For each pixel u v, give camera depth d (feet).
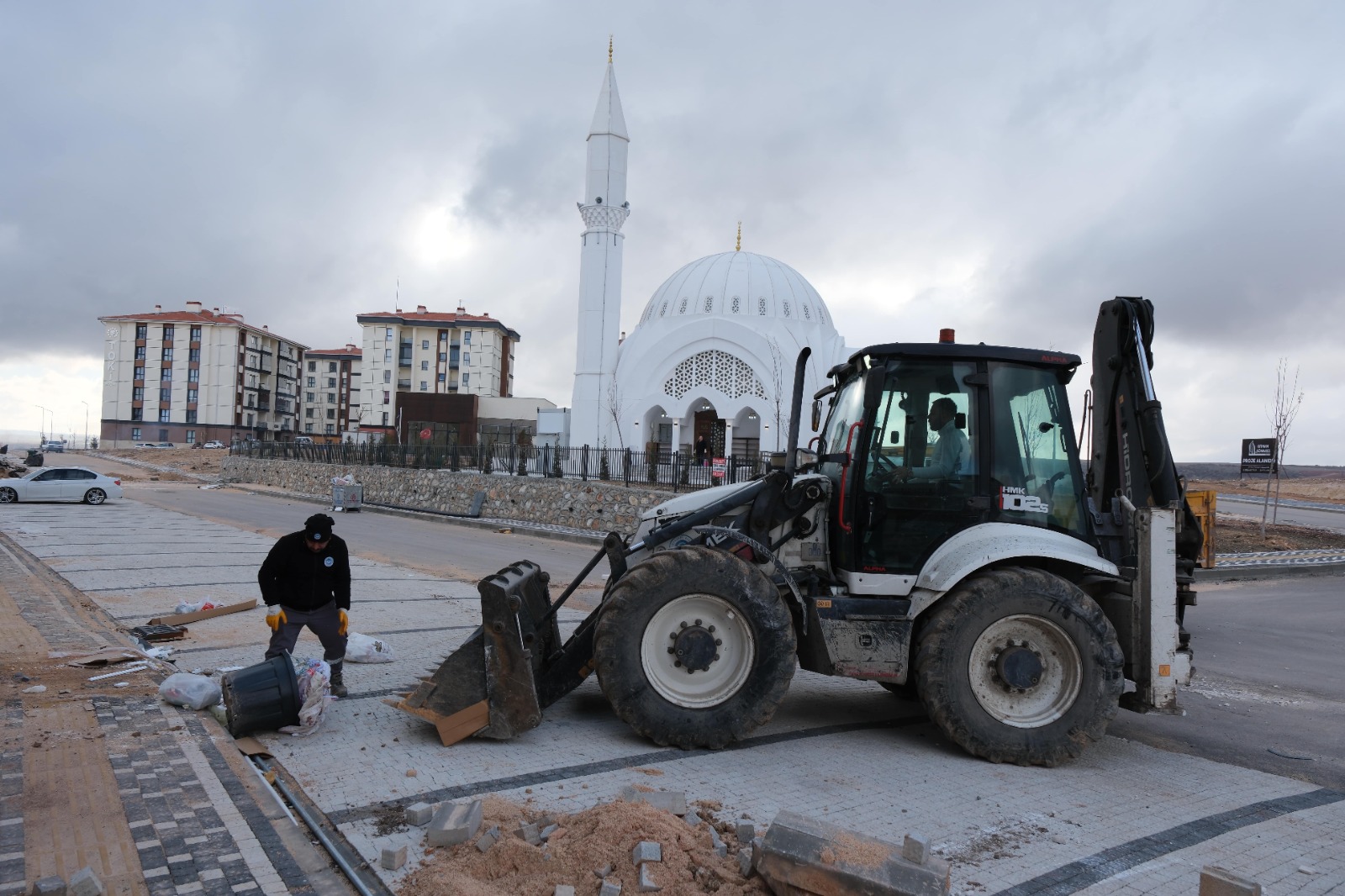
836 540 19.61
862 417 19.35
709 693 17.70
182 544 53.01
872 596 18.85
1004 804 14.99
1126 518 19.60
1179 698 24.48
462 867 11.32
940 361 19.53
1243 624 38.88
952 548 18.37
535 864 11.19
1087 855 12.94
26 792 13.21
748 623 17.53
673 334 144.05
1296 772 18.10
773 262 157.89
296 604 19.53
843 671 18.29
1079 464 19.57
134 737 15.99
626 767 16.06
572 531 73.56
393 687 21.48
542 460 94.12
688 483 78.13
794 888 10.46
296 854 11.66
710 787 15.17
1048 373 19.85
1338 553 66.69
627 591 17.56
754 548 18.72
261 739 16.76
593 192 145.38
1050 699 17.69
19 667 20.79
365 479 118.62
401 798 13.96
